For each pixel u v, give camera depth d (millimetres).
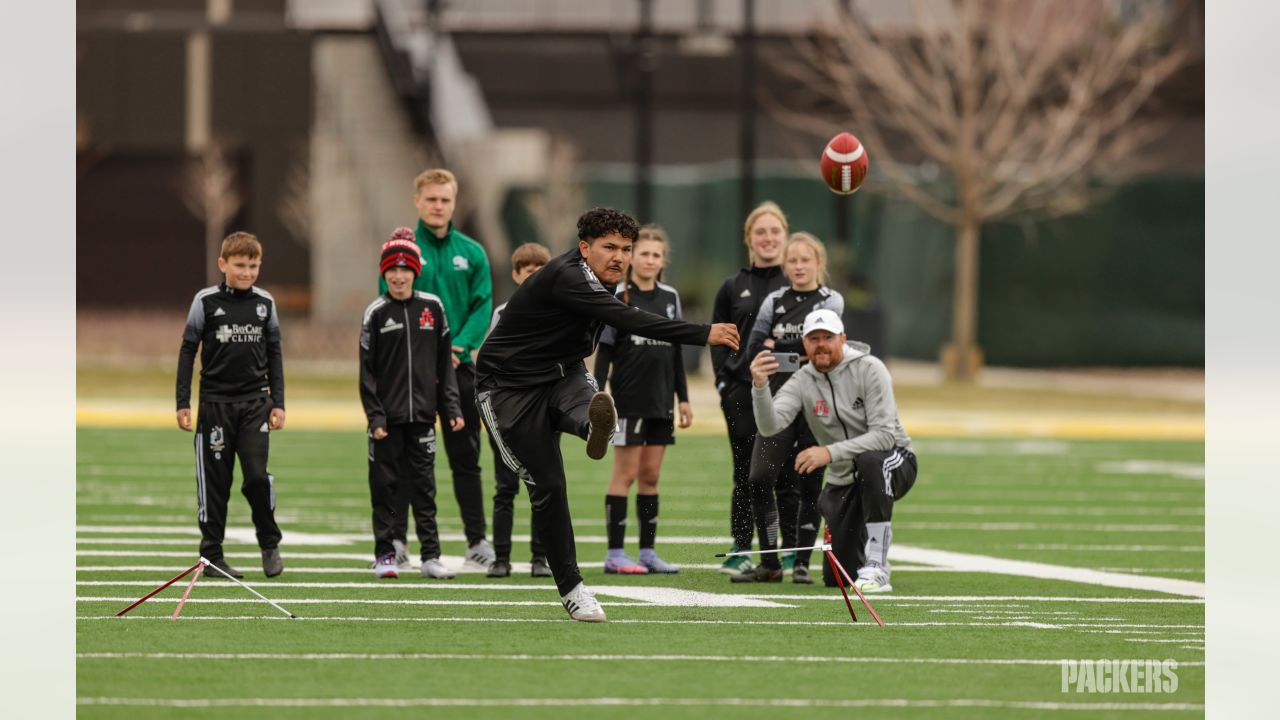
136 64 124562
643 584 32625
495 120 140375
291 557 36406
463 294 35688
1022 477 57938
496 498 33938
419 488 33594
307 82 124250
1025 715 20766
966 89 105500
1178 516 46531
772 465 32312
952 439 75000
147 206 140000
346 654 24359
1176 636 26906
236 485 52594
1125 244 119125
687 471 53375
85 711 20562
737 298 34625
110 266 140250
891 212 119500
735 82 138500
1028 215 118312
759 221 34656
